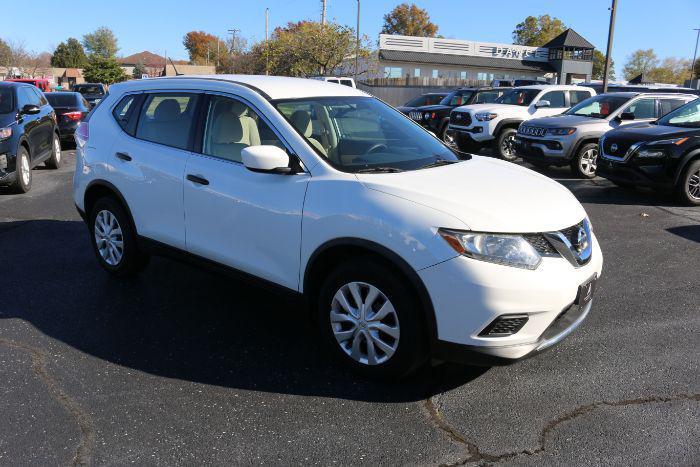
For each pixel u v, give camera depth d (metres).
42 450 2.82
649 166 8.58
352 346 3.48
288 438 2.93
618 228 7.20
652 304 4.73
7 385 3.39
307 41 43.12
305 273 3.58
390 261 3.20
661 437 2.95
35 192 9.14
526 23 84.94
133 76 83.38
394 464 2.75
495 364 3.10
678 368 3.66
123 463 2.73
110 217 5.03
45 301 4.66
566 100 14.37
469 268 2.96
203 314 4.44
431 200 3.18
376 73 45.56
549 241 3.16
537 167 12.84
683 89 21.28
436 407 3.22
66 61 97.69
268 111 3.88
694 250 6.27
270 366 3.66
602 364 3.71
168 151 4.41
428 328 3.12
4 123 8.67
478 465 2.74
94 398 3.27
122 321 4.30
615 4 19.27
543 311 3.06
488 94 16.67
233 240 3.96
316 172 3.57
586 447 2.88
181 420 3.07
